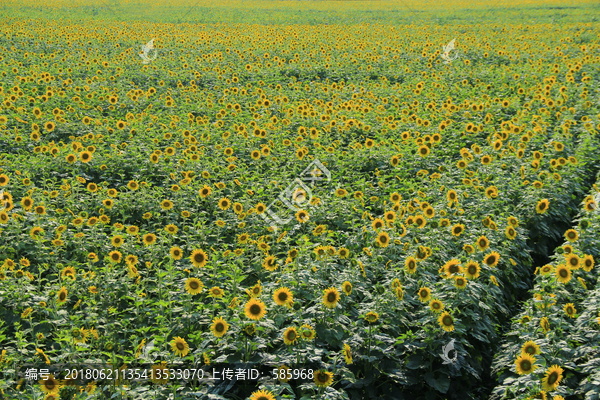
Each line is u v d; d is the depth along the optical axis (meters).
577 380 5.14
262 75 21.36
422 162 11.16
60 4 58.84
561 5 57.66
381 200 9.57
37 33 30.48
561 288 6.53
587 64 22.70
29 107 14.73
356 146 11.82
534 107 15.88
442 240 7.39
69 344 5.13
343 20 47.00
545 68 21.28
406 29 38.16
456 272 5.98
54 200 8.98
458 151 12.21
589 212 8.68
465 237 7.67
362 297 6.45
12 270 6.37
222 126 13.96
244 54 25.84
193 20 46.44
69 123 13.41
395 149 11.95
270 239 7.83
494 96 17.08
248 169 11.45
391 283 6.01
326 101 17.61
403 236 7.63
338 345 5.49
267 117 14.67
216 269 6.80
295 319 5.43
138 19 46.69
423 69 22.95
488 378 5.98
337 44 28.94
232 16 50.47
